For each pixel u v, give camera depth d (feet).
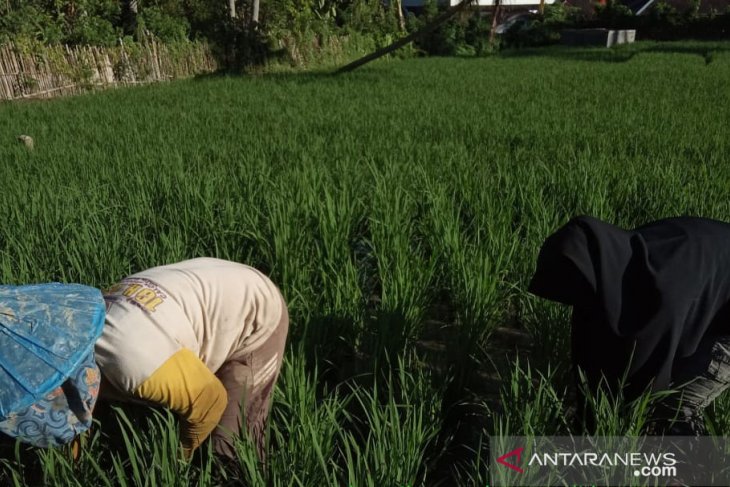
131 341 7.61
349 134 33.06
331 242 16.88
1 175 24.93
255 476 8.75
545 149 29.40
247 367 9.23
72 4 68.18
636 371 9.27
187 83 65.36
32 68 57.36
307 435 9.57
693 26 139.95
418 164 24.97
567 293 9.59
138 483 8.45
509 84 60.70
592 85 58.75
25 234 17.25
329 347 13.62
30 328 6.89
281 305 9.53
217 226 18.26
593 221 9.60
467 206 20.93
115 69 66.13
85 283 14.75
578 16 148.25
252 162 25.75
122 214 19.72
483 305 14.11
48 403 7.10
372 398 10.96
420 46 119.14
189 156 28.04
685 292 8.98
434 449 11.03
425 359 13.98
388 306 13.92
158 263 15.80
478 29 121.29
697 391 9.61
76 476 9.04
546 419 10.25
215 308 8.63
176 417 10.19
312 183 21.61
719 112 40.09
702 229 9.61
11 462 10.06
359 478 9.16
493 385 13.57
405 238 17.44
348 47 99.35
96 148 29.99
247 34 82.23
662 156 26.91
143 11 74.33
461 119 38.17
